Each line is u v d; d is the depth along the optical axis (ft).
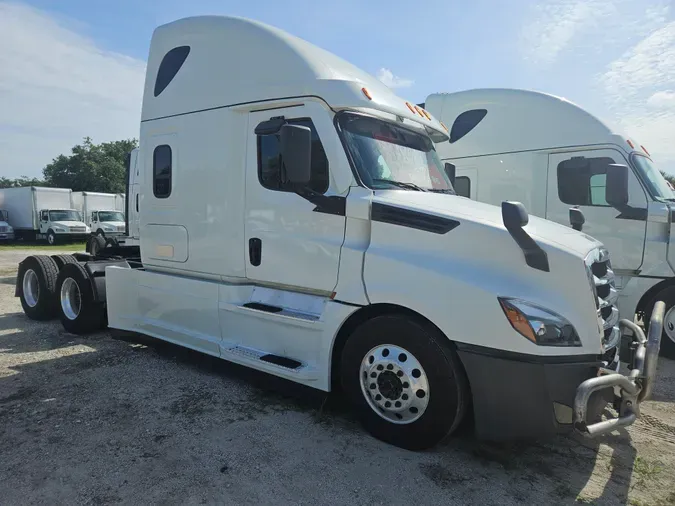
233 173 14.62
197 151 15.56
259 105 13.93
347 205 12.14
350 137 12.75
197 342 15.65
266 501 9.32
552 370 9.67
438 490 9.84
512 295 9.96
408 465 10.71
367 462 10.78
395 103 14.08
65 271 21.79
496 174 24.75
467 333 10.18
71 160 183.21
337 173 12.42
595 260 10.98
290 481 10.00
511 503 9.49
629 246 20.86
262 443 11.54
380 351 11.52
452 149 26.17
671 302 19.89
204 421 12.65
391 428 11.43
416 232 11.28
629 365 11.65
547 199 23.31
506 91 24.95
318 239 12.73
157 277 17.10
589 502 9.62
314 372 12.51
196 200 15.65
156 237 17.11
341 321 12.07
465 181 25.73
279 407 13.62
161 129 16.67
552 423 9.76
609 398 10.29
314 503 9.30
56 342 20.11
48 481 9.85
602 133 22.02
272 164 13.82
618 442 12.25
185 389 14.84
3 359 17.71
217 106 14.97
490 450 11.49
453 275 10.45
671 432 12.94
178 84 16.20
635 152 21.48
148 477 10.03
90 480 9.90
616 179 19.17
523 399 9.85
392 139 14.07
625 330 18.48
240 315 14.40
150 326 17.42
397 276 11.16
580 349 9.82
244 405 13.71
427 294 10.65
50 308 23.67
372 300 11.53
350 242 12.21
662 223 20.12
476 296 10.12
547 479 10.41
